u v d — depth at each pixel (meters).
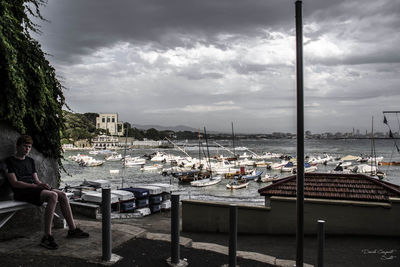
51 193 4.98
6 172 5.11
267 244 8.18
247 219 9.49
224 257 5.30
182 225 10.21
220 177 60.34
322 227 4.74
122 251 5.11
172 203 4.84
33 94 5.70
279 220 9.23
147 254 5.10
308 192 9.49
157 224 11.05
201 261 5.07
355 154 142.75
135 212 12.57
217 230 9.84
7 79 5.17
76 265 4.43
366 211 8.45
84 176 72.19
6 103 5.18
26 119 5.75
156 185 14.42
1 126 5.26
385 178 64.12
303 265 5.50
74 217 11.39
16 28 5.48
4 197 5.26
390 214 8.27
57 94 6.52
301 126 5.34
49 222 4.94
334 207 8.70
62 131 6.55
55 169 6.44
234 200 37.16
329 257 6.86
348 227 8.57
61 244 5.09
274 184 10.20
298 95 5.39
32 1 6.07
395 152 157.12
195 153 174.25
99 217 11.42
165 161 109.06
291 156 117.62
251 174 63.00
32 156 5.83
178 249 4.84
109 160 121.19
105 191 4.64
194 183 54.91
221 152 179.88
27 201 4.93
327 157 104.44
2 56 5.11
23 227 5.58
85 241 5.25
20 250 4.78
